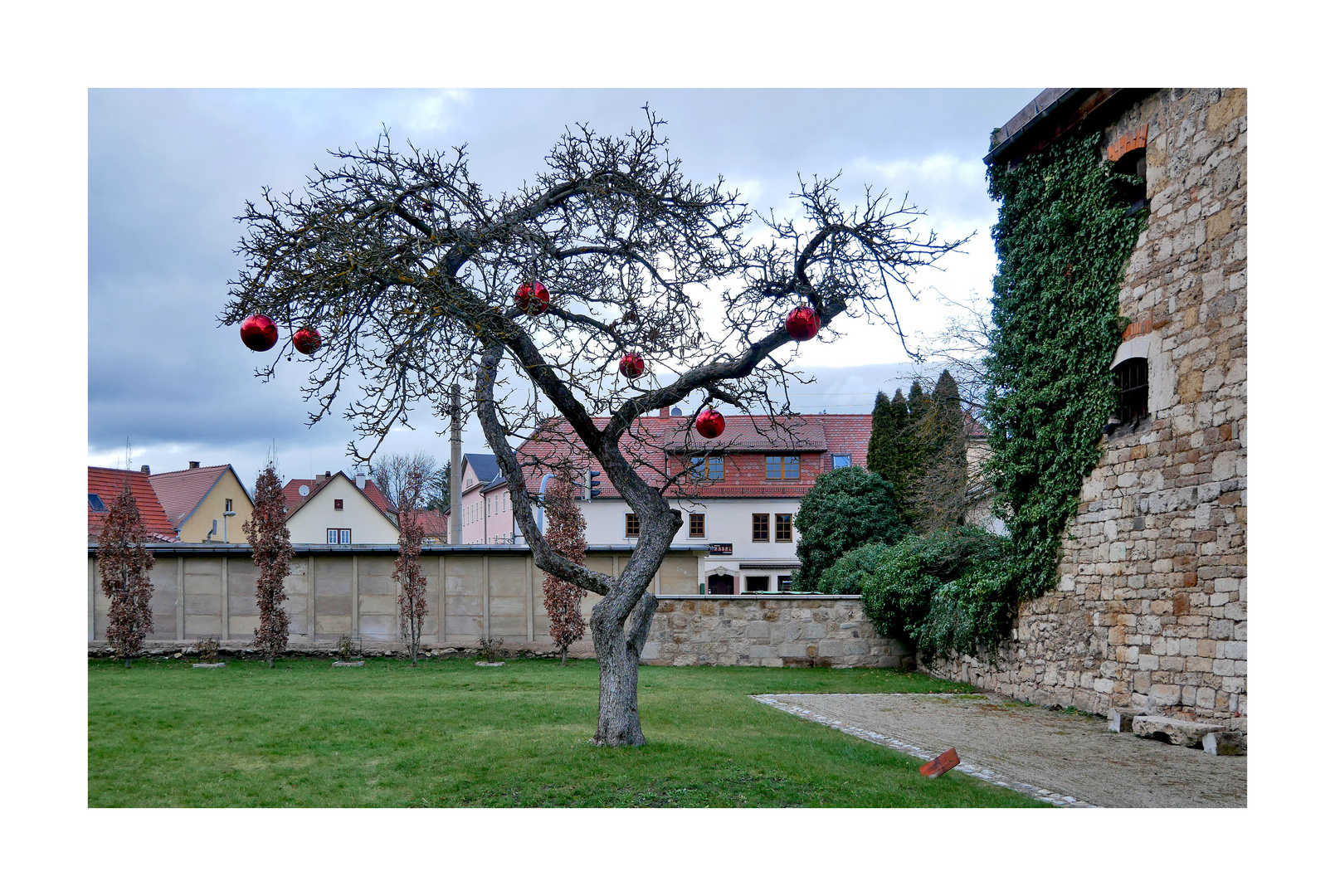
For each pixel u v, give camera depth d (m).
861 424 41.38
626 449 8.04
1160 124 9.51
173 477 43.22
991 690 12.56
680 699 10.48
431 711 8.94
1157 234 9.52
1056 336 11.22
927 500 23.20
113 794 5.82
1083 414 10.65
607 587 7.37
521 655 16.02
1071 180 10.95
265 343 6.01
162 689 10.84
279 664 14.84
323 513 45.88
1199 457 8.80
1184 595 8.95
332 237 6.29
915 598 14.46
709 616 15.57
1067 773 7.07
